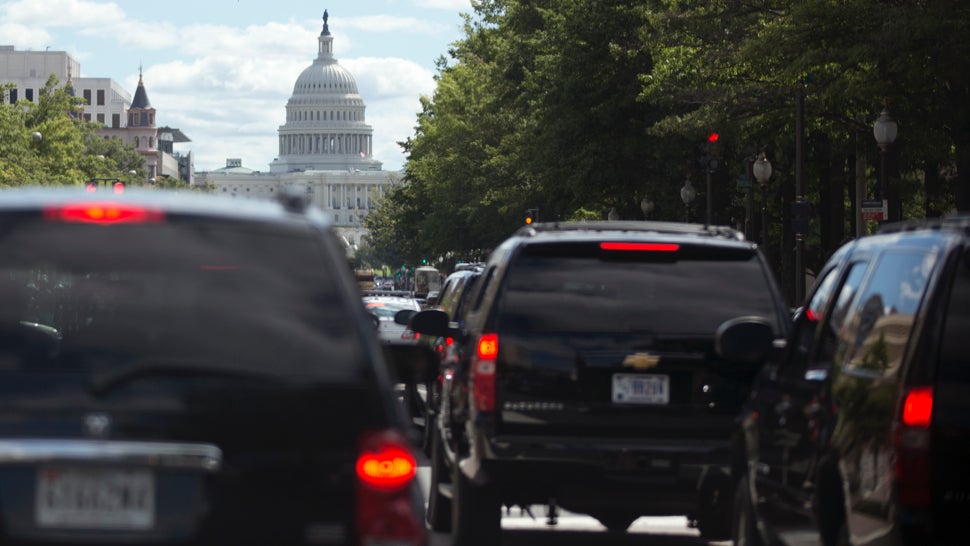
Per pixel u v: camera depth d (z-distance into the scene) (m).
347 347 14.27
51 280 15.83
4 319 14.10
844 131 125.88
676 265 27.78
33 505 13.64
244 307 14.26
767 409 24.27
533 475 27.61
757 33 107.31
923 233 19.47
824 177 153.38
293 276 14.45
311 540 13.97
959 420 18.16
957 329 18.28
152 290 14.28
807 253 182.38
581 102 152.88
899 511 18.17
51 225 14.28
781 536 23.31
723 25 112.44
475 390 27.70
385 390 14.27
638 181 156.62
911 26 86.25
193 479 13.87
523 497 28.33
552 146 157.00
